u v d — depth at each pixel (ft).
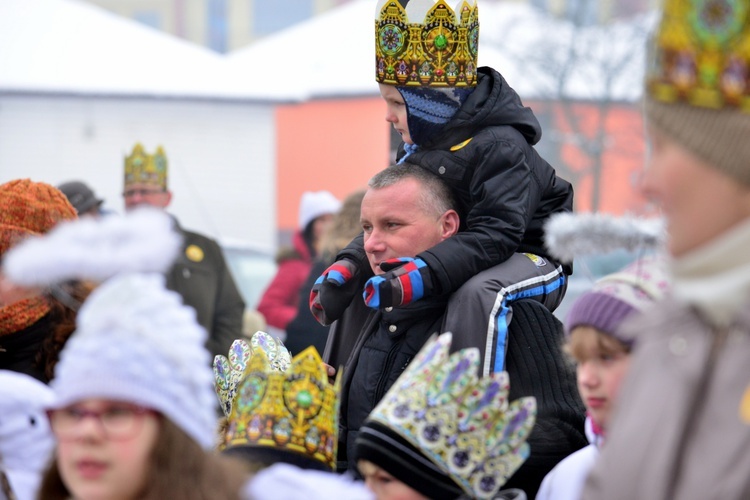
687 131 14.14
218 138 94.58
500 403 19.49
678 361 14.37
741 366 14.05
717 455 14.01
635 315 18.17
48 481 18.38
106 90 90.58
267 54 98.02
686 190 14.17
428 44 25.48
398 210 25.16
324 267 43.16
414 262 24.03
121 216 18.70
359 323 26.84
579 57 101.86
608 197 101.91
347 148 94.99
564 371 24.32
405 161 26.22
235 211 95.81
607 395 18.69
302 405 20.85
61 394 17.07
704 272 14.14
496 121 25.59
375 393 25.04
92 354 16.94
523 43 102.94
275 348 24.75
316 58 97.04
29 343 23.57
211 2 141.49
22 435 22.07
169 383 17.06
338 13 102.01
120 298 17.17
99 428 16.90
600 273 59.93
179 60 94.89
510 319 24.64
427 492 19.25
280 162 95.25
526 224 25.22
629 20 107.55
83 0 140.67
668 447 14.26
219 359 24.90
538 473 23.16
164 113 93.30
